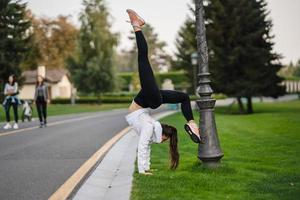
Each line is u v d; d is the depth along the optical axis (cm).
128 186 597
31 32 3397
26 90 7288
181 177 645
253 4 3170
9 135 1409
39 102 1750
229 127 1520
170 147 702
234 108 4034
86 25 5897
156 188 577
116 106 5481
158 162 802
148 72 670
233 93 3144
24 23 3294
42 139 1276
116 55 6053
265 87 3091
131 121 692
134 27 682
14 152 1000
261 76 3075
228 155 863
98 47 5841
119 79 6031
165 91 687
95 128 1672
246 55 3022
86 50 5894
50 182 662
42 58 7581
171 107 3647
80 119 2373
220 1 3125
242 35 3100
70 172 741
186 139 1167
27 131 1556
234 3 3086
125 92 8212
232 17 3070
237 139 1136
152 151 959
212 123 700
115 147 1043
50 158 900
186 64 5141
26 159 891
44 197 570
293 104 4597
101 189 616
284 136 1172
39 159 889
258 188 570
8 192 601
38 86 1753
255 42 3128
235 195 537
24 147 1090
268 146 985
